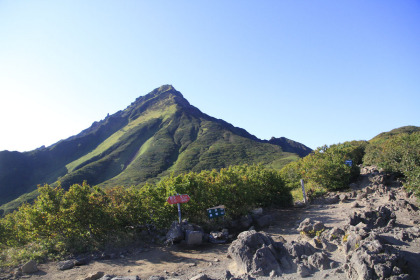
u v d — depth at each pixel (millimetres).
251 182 14227
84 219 9281
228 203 12039
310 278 5621
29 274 7027
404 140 16703
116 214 10062
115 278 5941
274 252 6516
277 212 14227
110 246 9125
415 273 5145
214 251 8641
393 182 15438
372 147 21828
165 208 11023
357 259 5309
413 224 8438
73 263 7688
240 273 6289
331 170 17297
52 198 9438
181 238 9672
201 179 12242
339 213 11922
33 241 9594
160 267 7363
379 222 8430
